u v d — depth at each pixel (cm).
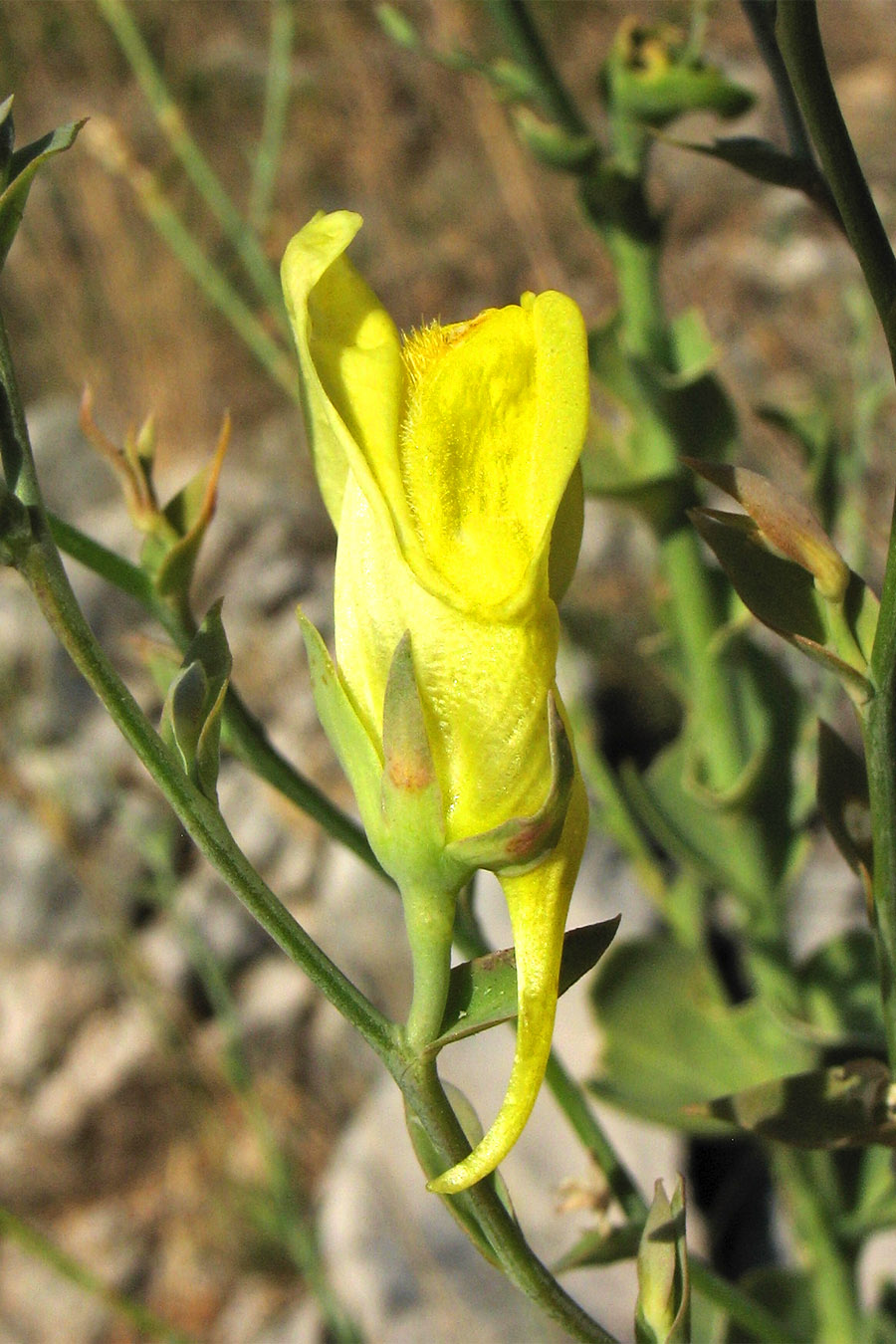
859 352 28
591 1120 18
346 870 53
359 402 14
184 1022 53
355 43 80
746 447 50
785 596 16
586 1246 18
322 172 83
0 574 60
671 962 28
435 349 15
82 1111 56
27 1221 55
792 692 27
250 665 62
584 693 58
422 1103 14
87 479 73
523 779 14
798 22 14
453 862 14
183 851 59
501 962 14
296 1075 56
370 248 80
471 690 14
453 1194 15
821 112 14
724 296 74
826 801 17
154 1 80
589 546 65
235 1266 52
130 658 60
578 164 25
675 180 82
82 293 76
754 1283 26
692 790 26
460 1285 42
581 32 86
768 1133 16
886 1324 25
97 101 76
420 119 81
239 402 78
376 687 15
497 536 14
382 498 14
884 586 15
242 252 26
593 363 27
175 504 17
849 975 27
